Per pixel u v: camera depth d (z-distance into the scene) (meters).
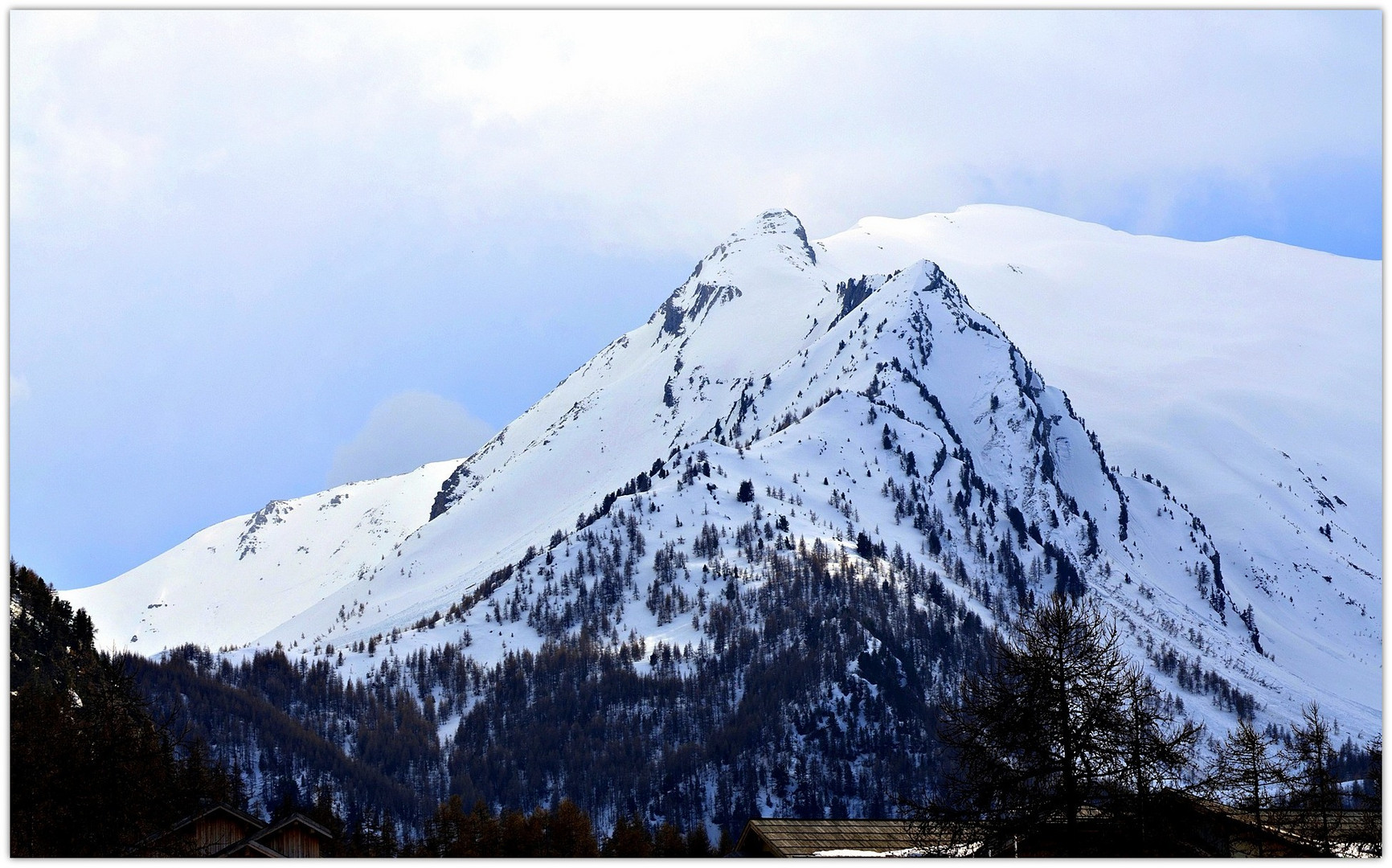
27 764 81.75
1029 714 71.00
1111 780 70.62
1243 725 88.50
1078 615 73.81
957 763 74.12
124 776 87.62
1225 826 77.00
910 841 97.56
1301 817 83.56
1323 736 89.25
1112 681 72.00
